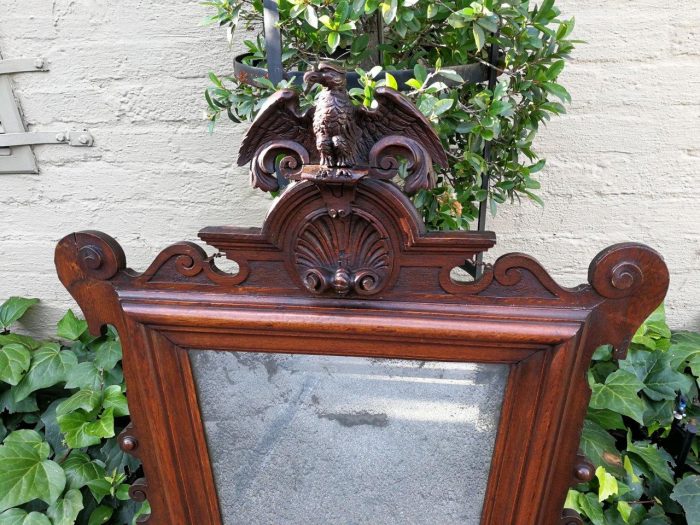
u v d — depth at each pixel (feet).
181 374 2.13
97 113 3.79
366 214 1.72
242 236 1.81
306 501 2.48
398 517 2.47
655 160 3.61
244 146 1.73
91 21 3.53
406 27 2.15
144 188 4.01
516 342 1.85
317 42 2.35
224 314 1.95
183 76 3.63
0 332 4.53
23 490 3.19
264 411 2.24
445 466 2.28
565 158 3.66
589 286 1.80
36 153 3.96
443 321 1.85
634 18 3.27
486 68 2.59
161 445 2.27
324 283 1.81
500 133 2.65
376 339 1.94
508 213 3.84
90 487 3.37
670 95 3.43
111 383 3.76
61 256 1.98
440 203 2.65
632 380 3.36
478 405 2.09
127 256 4.26
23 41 3.61
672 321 4.14
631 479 3.16
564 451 2.09
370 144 1.67
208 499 2.41
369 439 2.26
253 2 2.44
